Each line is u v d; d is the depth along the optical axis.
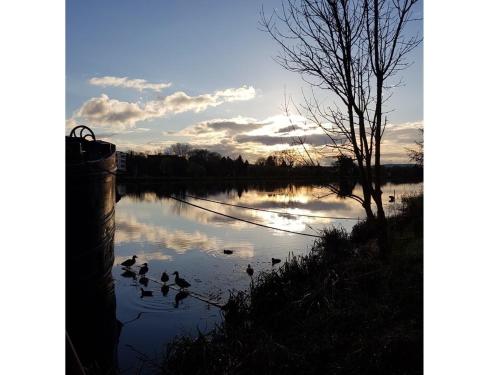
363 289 6.41
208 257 13.05
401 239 9.82
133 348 6.11
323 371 4.46
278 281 7.54
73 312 8.41
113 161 11.66
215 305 8.23
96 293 9.32
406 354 4.27
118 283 10.27
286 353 4.82
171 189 52.38
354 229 13.43
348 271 7.25
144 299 8.86
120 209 29.81
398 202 19.44
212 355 5.08
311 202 35.53
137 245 15.59
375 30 7.45
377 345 4.48
